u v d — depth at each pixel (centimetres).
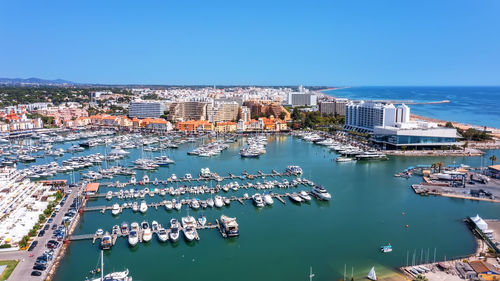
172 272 13025
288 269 13175
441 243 14988
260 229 16512
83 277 12494
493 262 13100
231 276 12775
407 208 19025
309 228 16612
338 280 12375
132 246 14625
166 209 18550
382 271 12812
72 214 16888
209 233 16012
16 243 13850
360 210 18800
